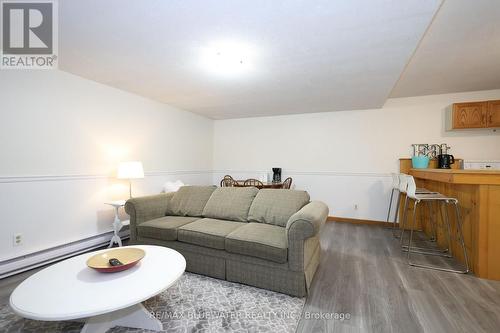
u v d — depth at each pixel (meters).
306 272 2.00
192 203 3.01
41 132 2.60
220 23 1.83
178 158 4.62
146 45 2.18
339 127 4.70
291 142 5.09
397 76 2.88
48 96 2.65
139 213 2.68
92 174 3.10
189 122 4.93
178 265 1.65
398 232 3.91
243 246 2.07
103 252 1.76
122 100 3.49
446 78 3.32
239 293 2.01
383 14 1.70
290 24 1.83
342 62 2.50
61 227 2.77
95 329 1.49
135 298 1.27
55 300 1.24
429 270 2.46
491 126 3.56
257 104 4.28
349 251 3.01
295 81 3.07
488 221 2.26
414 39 2.04
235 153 5.63
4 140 2.32
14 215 2.38
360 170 4.55
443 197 2.68
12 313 1.74
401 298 1.94
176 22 1.82
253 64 2.57
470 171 2.31
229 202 2.82
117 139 3.43
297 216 1.95
